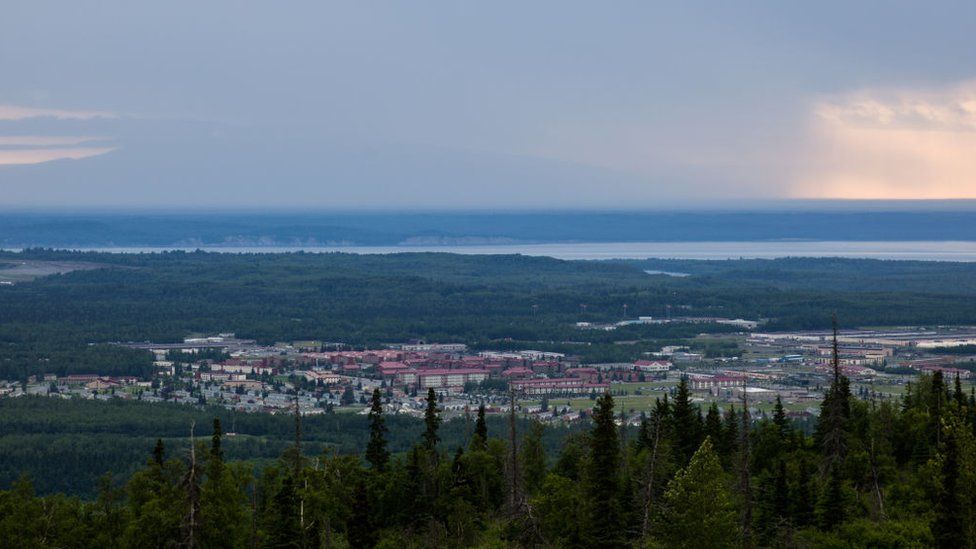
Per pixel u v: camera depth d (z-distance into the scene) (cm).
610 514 18938
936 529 17425
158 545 18388
